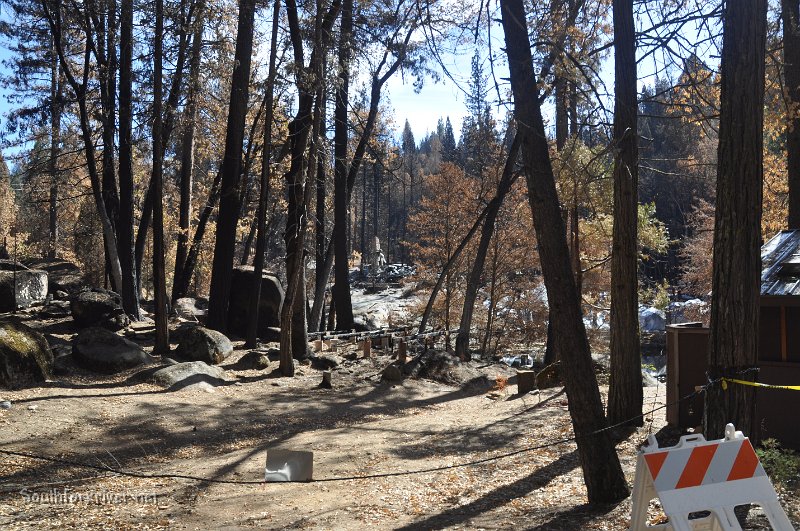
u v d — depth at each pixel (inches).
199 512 328.5
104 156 1037.8
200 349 751.1
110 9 859.4
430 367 800.3
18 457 422.0
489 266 1395.2
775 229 906.1
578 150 626.8
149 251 1732.3
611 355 461.4
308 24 753.0
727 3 294.5
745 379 287.1
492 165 1315.2
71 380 628.7
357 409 634.8
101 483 381.1
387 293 2132.1
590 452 305.1
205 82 956.0
